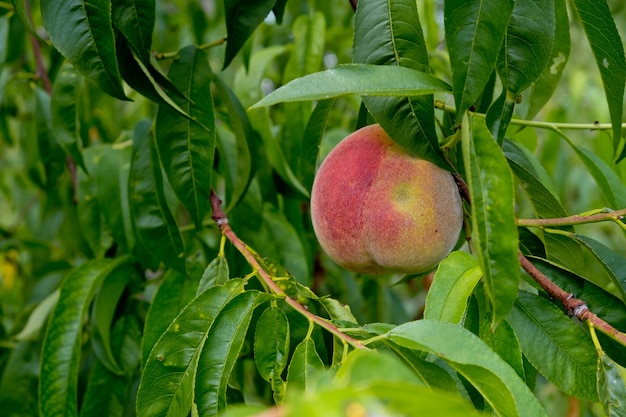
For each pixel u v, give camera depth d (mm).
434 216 1223
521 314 1211
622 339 1061
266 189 2037
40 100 2039
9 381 1874
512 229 916
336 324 1132
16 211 3234
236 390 1549
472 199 933
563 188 2670
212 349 1087
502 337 1112
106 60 1185
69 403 1518
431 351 890
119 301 1857
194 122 1452
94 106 2309
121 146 1920
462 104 1022
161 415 1088
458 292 1066
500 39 1025
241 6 1349
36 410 1888
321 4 2820
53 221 2709
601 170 1471
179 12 2764
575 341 1183
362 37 1167
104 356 1739
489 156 945
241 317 1102
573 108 3449
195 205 1453
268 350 1108
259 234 1926
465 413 482
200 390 1066
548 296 1259
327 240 1312
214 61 2811
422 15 2199
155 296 1574
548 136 2324
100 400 1755
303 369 1022
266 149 2055
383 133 1285
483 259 916
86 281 1650
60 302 1602
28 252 2980
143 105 2730
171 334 1109
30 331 1917
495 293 915
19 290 3053
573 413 2322
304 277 1924
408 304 3662
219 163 1967
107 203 1850
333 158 1306
